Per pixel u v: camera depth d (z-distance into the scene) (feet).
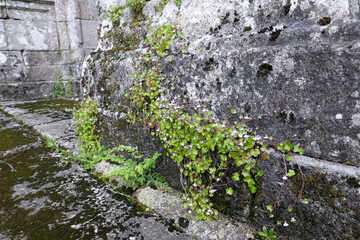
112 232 4.98
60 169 7.98
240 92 4.71
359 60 3.35
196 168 5.40
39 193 6.50
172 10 6.65
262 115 4.47
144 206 5.77
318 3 3.94
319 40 3.83
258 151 4.46
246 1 4.87
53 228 5.12
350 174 3.62
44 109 17.04
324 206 3.96
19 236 4.89
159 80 6.21
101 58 8.64
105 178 7.25
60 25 24.62
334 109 3.68
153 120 6.47
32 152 9.42
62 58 25.50
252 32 4.71
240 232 4.78
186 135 5.48
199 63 5.29
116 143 8.30
